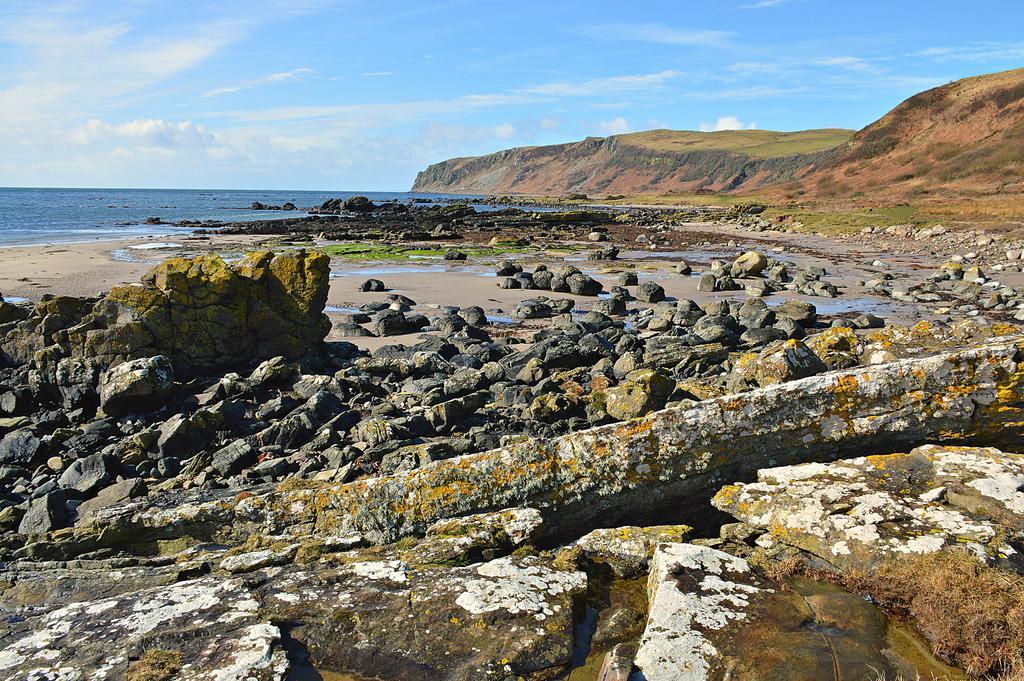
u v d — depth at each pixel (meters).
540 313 25.69
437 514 6.89
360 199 112.50
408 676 4.46
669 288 32.81
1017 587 4.73
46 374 14.21
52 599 5.80
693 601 4.88
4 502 10.02
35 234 56.75
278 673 4.31
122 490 10.11
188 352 15.76
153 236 56.47
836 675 4.32
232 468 10.92
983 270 35.44
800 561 5.55
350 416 12.46
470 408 12.95
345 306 26.97
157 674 4.24
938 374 6.78
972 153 91.62
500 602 4.98
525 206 146.88
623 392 12.58
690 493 6.80
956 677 4.39
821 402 6.87
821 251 49.44
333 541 6.60
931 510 5.71
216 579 5.45
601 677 4.33
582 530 6.91
